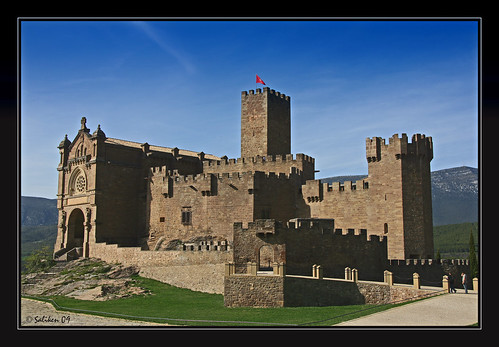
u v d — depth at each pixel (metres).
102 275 75.69
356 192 78.81
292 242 60.00
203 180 86.94
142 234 95.25
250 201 81.62
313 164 92.69
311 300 53.47
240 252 60.44
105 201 92.31
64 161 99.94
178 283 69.75
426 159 76.88
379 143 76.88
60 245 97.75
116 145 95.19
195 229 87.38
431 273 68.50
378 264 65.00
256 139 97.81
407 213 73.56
